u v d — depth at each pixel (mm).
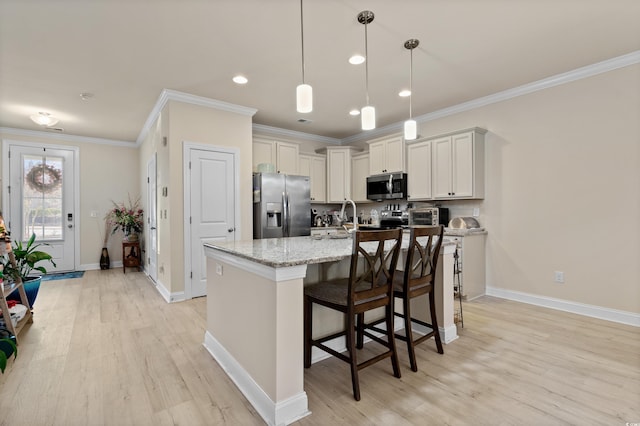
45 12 2232
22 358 2303
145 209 5523
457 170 4039
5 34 2508
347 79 3426
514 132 3730
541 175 3518
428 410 1698
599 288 3127
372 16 2328
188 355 2371
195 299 3840
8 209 5164
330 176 5688
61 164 5605
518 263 3713
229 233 4152
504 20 2389
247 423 1619
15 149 5227
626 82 2955
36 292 3188
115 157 6090
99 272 5547
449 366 2174
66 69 3123
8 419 1628
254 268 1792
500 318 3125
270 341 1655
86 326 2947
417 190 4520
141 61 2984
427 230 2162
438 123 4520
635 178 2914
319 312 2322
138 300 3799
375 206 5699
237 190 4219
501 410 1693
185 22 2381
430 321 2680
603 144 3092
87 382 1986
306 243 2508
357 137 5965
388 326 2037
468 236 3740
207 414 1687
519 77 3402
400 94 3855
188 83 3484
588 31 2537
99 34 2525
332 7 2225
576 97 3260
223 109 4129
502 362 2225
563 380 1984
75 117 4633
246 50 2805
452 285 2666
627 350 2398
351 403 1770
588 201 3193
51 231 5523
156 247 4516
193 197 3885
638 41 2689
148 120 4762
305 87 2162
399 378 2025
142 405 1759
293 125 5293
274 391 1621
